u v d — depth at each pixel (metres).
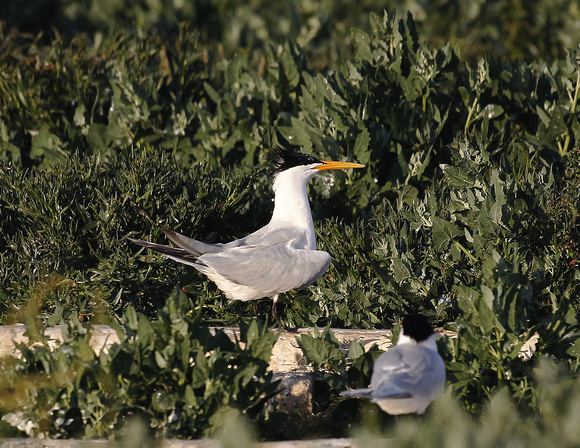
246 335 7.77
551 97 13.00
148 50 15.80
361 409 8.24
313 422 8.30
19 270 10.70
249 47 19.45
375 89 12.79
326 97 12.70
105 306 10.03
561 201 9.73
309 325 10.16
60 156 13.61
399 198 11.59
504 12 20.20
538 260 9.53
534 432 6.56
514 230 9.59
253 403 7.47
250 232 12.05
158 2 21.12
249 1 21.50
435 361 7.21
